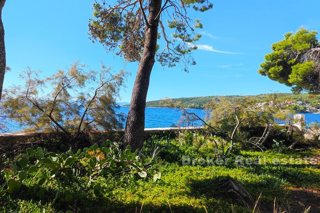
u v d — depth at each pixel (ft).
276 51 75.51
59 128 40.45
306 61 70.23
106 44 52.34
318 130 57.62
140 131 38.81
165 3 39.14
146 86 39.63
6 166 30.35
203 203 22.85
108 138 41.60
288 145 54.08
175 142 46.80
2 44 21.63
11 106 37.83
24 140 38.14
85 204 21.21
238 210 21.85
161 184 27.02
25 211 18.12
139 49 53.52
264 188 28.27
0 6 21.52
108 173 26.55
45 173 23.04
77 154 25.44
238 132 48.16
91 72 40.86
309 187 30.48
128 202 22.31
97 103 41.19
